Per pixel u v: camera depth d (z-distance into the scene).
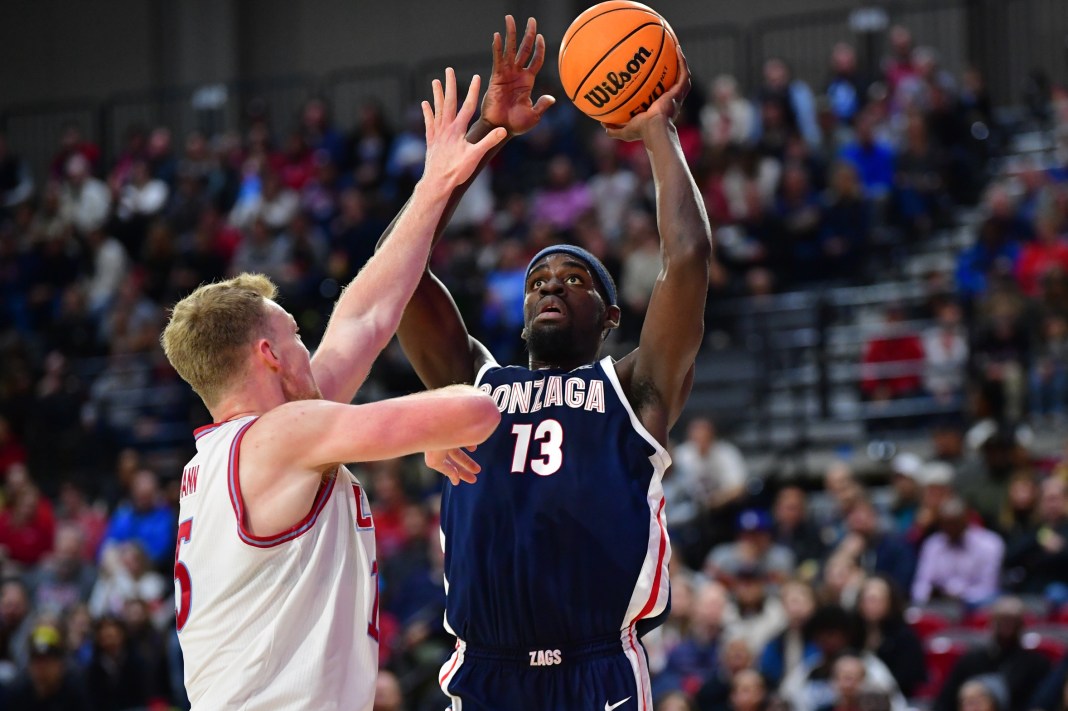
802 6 21.56
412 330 4.40
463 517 4.04
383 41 23.84
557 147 19.06
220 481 3.45
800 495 11.46
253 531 3.40
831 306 14.64
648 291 15.18
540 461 3.99
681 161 4.14
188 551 3.51
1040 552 10.31
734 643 9.34
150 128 24.05
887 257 15.82
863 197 16.12
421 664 10.22
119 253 18.78
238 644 3.40
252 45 24.39
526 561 3.90
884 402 13.84
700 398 15.16
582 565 3.89
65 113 24.50
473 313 15.73
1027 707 8.92
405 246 3.94
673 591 10.19
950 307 13.91
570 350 4.25
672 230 4.03
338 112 23.91
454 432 3.33
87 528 14.29
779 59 20.23
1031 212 15.01
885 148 16.73
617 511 3.92
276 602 3.39
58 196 20.34
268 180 18.91
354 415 3.37
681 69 4.29
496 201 18.83
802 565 10.93
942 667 9.51
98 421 16.33
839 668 8.46
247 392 3.60
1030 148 17.50
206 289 3.70
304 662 3.38
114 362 17.39
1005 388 12.91
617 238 16.39
